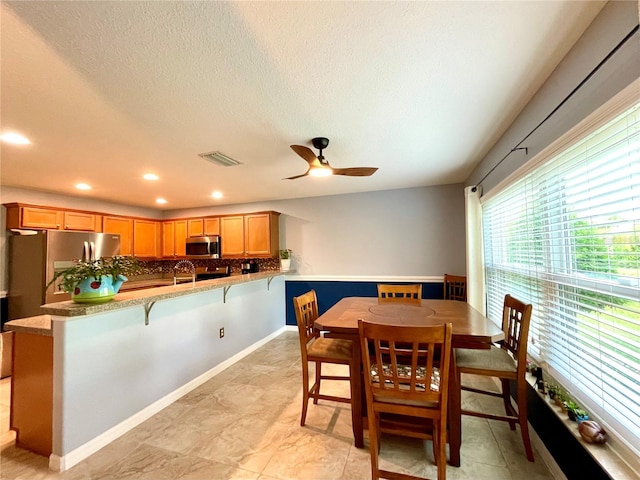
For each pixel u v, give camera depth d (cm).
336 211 471
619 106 108
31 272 356
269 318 443
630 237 116
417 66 148
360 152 276
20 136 219
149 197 457
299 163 295
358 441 193
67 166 292
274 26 119
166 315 257
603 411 133
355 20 117
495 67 151
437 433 151
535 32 127
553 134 157
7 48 125
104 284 191
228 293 346
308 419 227
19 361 194
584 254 147
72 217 414
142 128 209
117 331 212
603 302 132
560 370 170
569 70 140
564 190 160
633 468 115
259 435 207
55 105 175
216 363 320
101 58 135
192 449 193
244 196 466
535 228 197
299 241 491
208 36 123
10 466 178
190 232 527
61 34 119
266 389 280
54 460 175
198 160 281
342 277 467
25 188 381
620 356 123
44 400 185
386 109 192
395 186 423
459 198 414
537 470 171
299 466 177
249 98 174
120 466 178
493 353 204
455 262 417
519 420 182
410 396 150
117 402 210
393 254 444
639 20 93
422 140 248
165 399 250
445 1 109
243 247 488
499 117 208
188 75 150
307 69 148
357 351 196
